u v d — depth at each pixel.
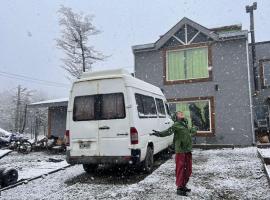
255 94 18.69
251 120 15.27
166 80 17.11
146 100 9.34
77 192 6.70
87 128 8.19
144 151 8.30
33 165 11.13
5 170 7.55
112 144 7.91
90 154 8.07
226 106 15.73
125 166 9.64
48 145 16.42
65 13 27.97
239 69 15.72
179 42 17.03
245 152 12.47
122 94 8.05
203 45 16.47
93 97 8.30
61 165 10.73
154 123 9.60
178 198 6.00
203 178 7.75
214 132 15.75
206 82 16.23
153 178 7.82
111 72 8.38
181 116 6.66
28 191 7.05
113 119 7.99
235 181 7.32
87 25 28.41
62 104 18.09
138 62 17.84
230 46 15.97
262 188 6.63
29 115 62.50
